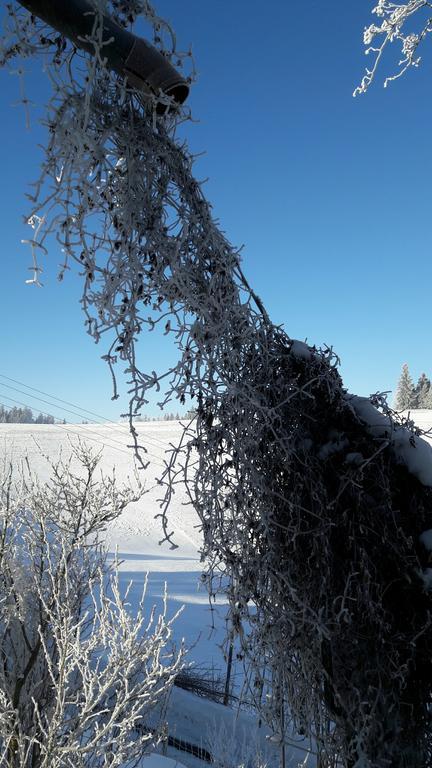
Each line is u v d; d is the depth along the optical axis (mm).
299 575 1193
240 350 1197
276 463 1208
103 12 951
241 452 1153
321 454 1198
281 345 1257
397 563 1138
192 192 1148
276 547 1188
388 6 3553
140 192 1092
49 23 970
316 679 1187
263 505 1180
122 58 996
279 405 1139
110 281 1029
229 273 1146
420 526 1178
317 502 1178
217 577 1251
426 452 1189
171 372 1055
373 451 1188
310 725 1178
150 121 1124
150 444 33531
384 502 1152
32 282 1023
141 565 14070
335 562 1178
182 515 21312
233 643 1237
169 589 10633
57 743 2062
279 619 1154
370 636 1116
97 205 1050
